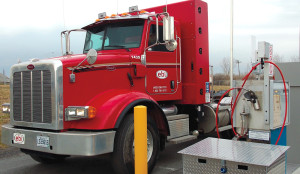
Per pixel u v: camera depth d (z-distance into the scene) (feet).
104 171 17.75
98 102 15.26
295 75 15.98
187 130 20.03
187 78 21.07
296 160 15.94
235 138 14.28
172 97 20.03
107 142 14.32
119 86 16.97
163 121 17.76
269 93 13.06
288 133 16.16
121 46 18.78
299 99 15.88
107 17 19.69
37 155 17.62
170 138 18.45
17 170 18.04
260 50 12.91
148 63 18.53
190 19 20.93
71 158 20.98
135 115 11.75
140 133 11.68
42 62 14.85
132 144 15.58
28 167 18.74
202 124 22.98
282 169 11.34
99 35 19.99
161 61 19.34
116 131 15.12
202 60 21.29
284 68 16.38
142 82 18.20
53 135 14.12
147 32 18.52
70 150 13.83
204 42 21.57
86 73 15.44
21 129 15.57
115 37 19.20
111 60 16.60
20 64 15.94
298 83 15.78
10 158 21.01
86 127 14.48
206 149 11.68
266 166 9.68
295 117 16.01
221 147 11.97
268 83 13.05
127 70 17.40
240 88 13.73
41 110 14.94
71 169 18.21
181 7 21.36
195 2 20.83
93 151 13.70
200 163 11.08
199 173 11.14
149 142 16.74
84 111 13.89
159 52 19.22
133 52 18.17
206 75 21.70
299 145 15.87
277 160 10.71
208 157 10.71
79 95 15.12
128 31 18.92
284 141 14.67
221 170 10.57
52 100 14.44
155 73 18.94
